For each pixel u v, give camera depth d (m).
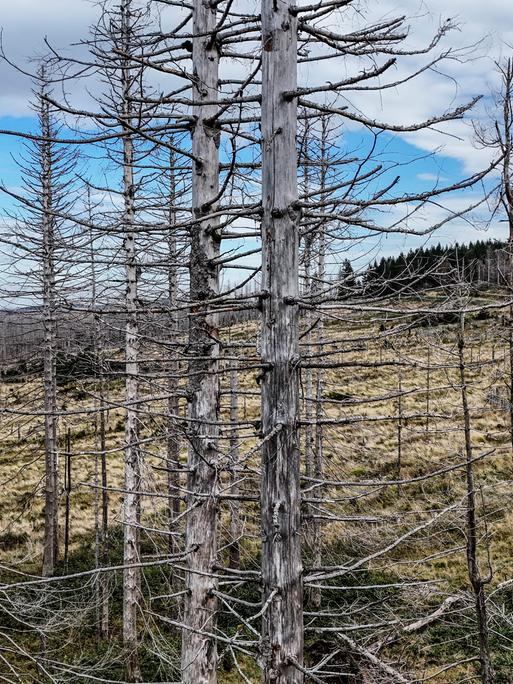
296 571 4.16
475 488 10.56
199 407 5.79
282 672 4.11
